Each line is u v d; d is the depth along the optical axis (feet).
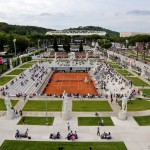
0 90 289.94
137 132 182.60
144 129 188.14
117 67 481.87
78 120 204.44
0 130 185.26
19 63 507.71
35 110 226.38
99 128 188.55
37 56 631.97
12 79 351.05
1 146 160.15
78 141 167.43
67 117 204.54
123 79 362.33
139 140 169.89
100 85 347.15
